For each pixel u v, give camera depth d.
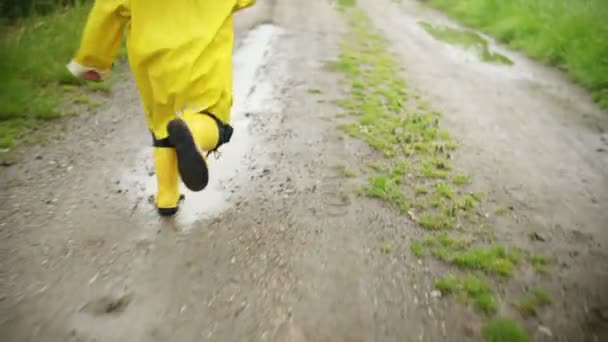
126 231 3.14
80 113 4.93
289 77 6.79
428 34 11.13
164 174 3.14
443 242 3.34
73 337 2.33
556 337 2.58
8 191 3.46
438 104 6.30
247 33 9.20
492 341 2.49
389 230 3.43
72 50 6.31
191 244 3.07
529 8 11.52
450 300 2.78
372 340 2.46
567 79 8.18
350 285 2.84
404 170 4.33
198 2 2.65
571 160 5.03
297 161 4.32
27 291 2.57
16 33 6.41
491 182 4.31
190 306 2.57
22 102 4.78
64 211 3.29
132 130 4.70
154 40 2.57
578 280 3.09
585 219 3.88
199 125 2.62
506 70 8.52
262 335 2.42
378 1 15.34
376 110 5.72
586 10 10.27
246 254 3.02
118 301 2.57
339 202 3.72
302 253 3.09
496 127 5.73
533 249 3.38
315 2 13.73
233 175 3.97
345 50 8.69
